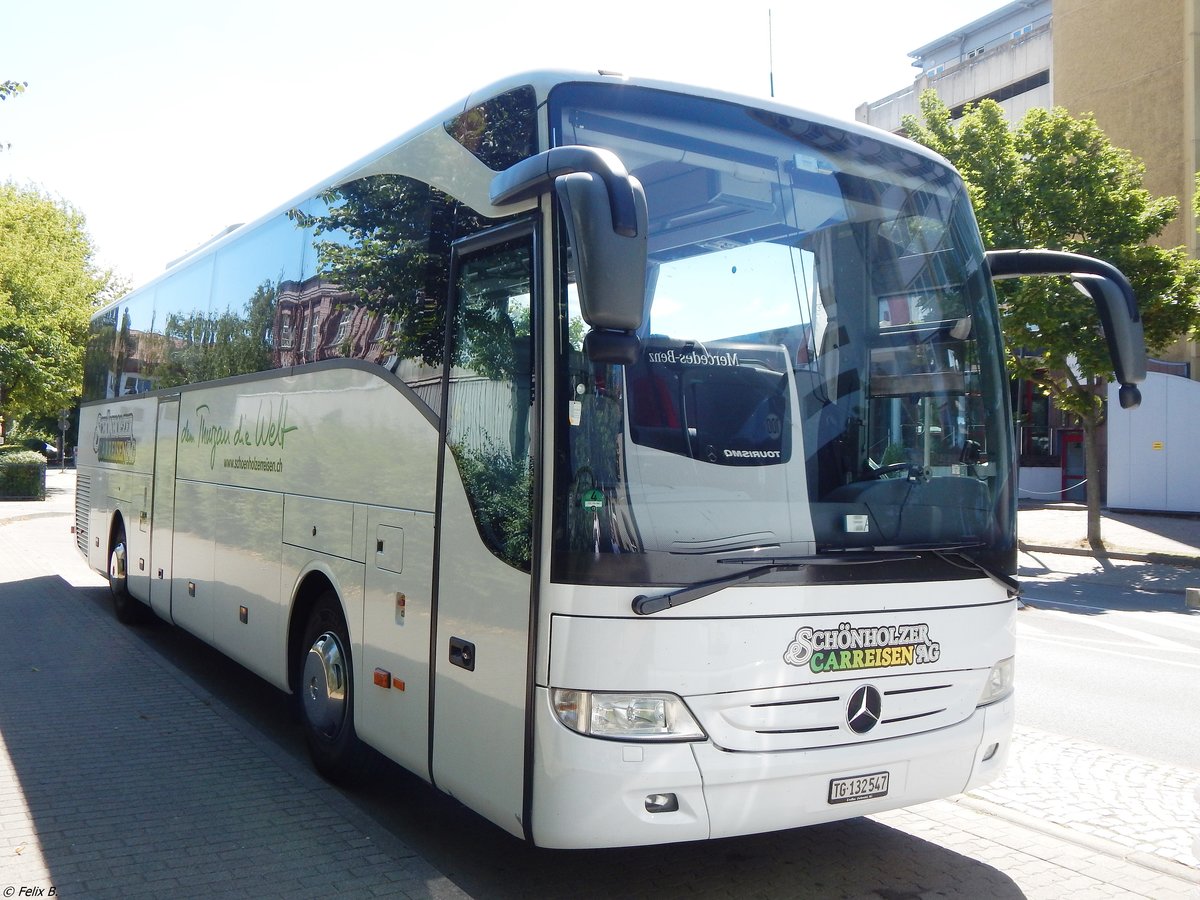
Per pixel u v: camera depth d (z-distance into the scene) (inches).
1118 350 197.0
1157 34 1214.3
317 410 252.7
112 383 488.4
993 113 835.4
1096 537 896.9
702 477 163.0
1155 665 419.8
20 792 229.5
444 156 205.2
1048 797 239.8
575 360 160.6
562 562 156.3
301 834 206.7
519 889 187.8
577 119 173.3
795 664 164.1
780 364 174.4
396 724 203.8
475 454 180.9
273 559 274.1
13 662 370.6
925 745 175.3
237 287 322.7
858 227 190.7
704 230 174.7
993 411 197.2
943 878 192.7
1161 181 1211.9
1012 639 193.3
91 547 517.3
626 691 154.2
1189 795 242.1
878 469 179.5
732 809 159.2
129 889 178.4
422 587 195.8
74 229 1961.1
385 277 223.9
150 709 307.4
